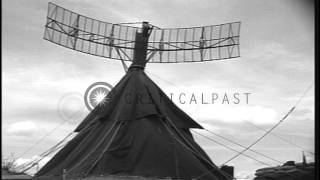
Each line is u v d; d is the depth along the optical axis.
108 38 46.91
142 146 40.09
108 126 42.38
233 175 41.31
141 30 47.09
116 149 39.47
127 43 47.06
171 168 39.12
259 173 38.25
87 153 40.62
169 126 43.34
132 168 38.88
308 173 35.97
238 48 47.47
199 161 40.81
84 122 45.25
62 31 45.56
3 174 29.38
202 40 48.19
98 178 36.19
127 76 45.53
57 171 39.84
